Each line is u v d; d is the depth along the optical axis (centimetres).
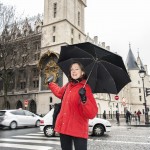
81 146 329
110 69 387
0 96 5775
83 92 310
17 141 1143
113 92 384
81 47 401
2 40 3095
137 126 2277
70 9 5231
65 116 335
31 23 5988
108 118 4994
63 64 405
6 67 3569
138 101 9050
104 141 1116
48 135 1342
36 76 5359
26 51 3456
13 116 2041
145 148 919
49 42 5091
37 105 5028
